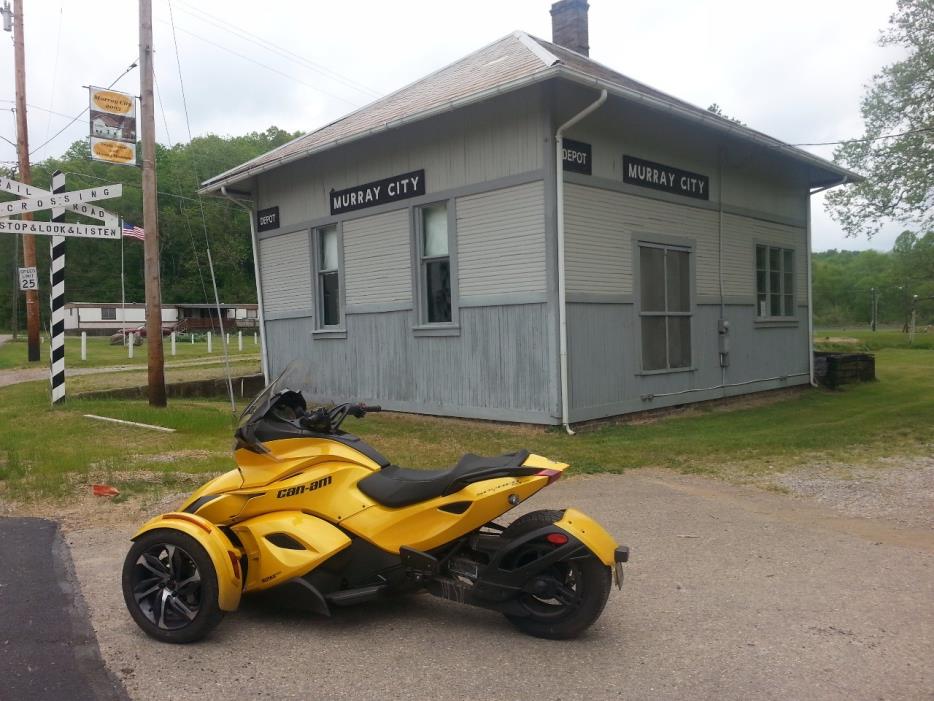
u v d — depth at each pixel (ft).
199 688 11.74
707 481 26.14
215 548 13.26
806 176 55.88
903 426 37.55
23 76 77.15
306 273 49.24
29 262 81.30
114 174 220.23
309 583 13.69
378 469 14.30
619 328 38.96
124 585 13.83
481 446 32.40
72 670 12.30
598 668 12.32
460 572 13.75
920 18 54.29
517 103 36.14
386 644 13.37
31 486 24.39
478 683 11.85
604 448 31.55
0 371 70.79
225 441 32.68
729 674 12.05
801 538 19.53
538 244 35.65
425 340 41.27
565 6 53.06
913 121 56.59
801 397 51.42
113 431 34.83
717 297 46.47
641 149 40.37
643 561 17.71
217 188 50.98
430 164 40.32
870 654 12.74
